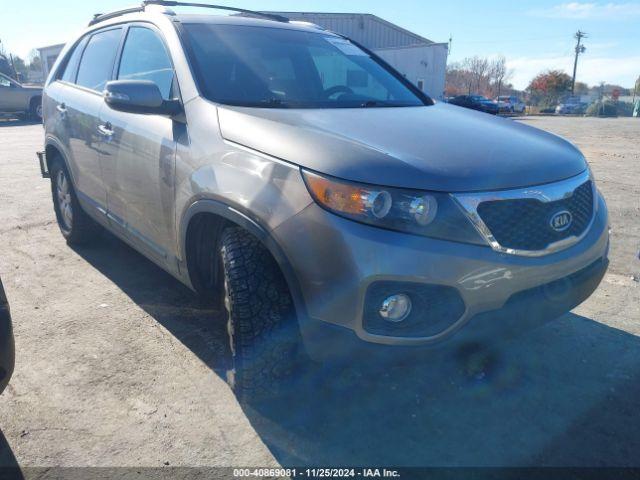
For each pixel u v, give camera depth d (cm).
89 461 226
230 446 236
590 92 7512
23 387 273
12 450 231
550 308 236
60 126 430
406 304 210
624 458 230
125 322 343
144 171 309
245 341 237
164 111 284
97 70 402
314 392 261
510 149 247
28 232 528
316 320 215
